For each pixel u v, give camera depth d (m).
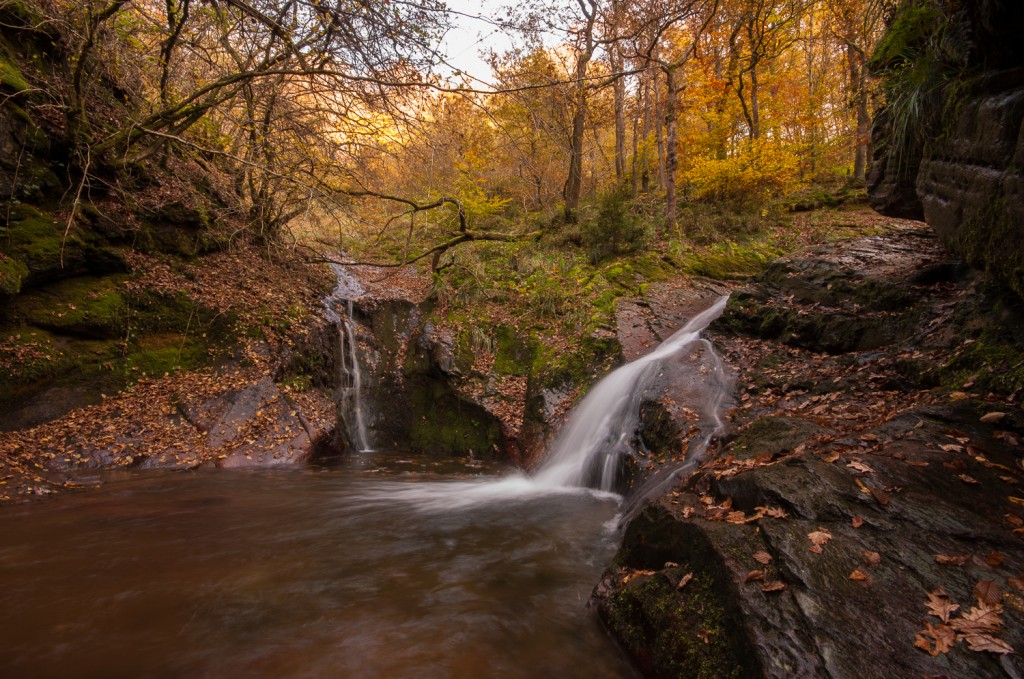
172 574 4.32
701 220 15.56
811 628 2.45
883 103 7.36
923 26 5.62
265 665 3.12
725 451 5.16
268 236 11.97
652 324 10.62
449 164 11.39
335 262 13.16
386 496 6.85
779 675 2.29
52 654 3.18
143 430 7.96
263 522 5.68
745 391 7.15
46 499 6.06
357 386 11.45
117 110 9.90
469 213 16.89
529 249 14.51
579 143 15.45
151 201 9.88
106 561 4.53
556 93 11.03
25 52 8.57
